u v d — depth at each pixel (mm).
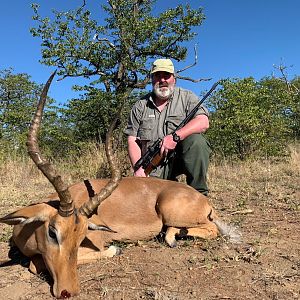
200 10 6965
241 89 5082
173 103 2240
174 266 1528
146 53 7062
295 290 1337
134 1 7145
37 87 7945
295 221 2092
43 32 6605
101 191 1451
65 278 1313
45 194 2998
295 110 6152
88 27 6715
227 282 1392
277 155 5047
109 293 1316
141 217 1835
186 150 2152
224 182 3338
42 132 5980
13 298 1312
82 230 1371
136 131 2311
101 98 5984
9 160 4418
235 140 5074
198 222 1841
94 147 4754
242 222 2092
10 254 1715
